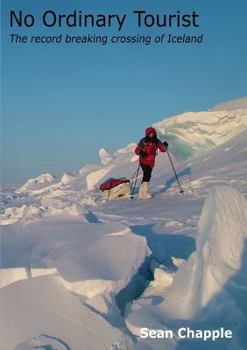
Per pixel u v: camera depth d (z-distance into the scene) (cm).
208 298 402
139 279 514
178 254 629
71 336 374
